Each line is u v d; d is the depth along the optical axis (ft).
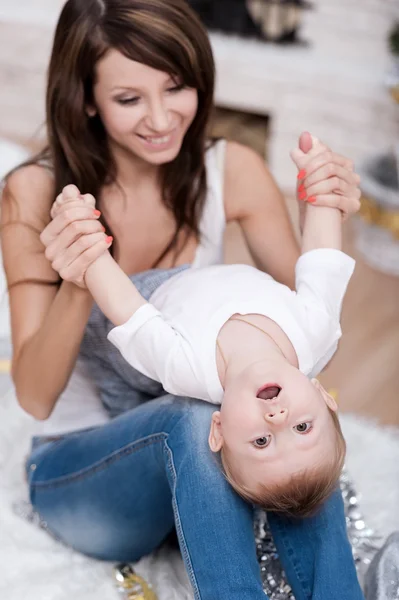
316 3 9.95
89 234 3.71
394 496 5.01
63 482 4.33
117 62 4.05
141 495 4.09
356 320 8.43
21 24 10.80
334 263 4.03
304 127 10.44
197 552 3.55
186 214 4.77
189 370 3.70
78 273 3.76
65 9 4.17
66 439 4.46
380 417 6.97
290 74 10.23
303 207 4.27
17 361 4.32
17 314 4.41
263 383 3.48
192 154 4.67
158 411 3.92
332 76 10.09
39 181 4.56
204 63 4.24
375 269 9.31
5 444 5.24
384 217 8.98
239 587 3.47
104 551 4.46
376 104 10.07
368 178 9.09
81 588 4.26
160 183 4.69
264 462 3.45
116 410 4.53
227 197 4.92
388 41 9.66
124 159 4.58
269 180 5.01
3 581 4.27
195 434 3.71
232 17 10.34
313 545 3.81
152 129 4.21
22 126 11.35
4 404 5.51
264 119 10.97
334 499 3.87
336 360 7.77
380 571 4.06
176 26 4.04
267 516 3.91
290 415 3.44
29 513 4.71
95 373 4.51
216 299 3.87
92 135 4.48
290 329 3.78
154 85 4.10
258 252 5.03
